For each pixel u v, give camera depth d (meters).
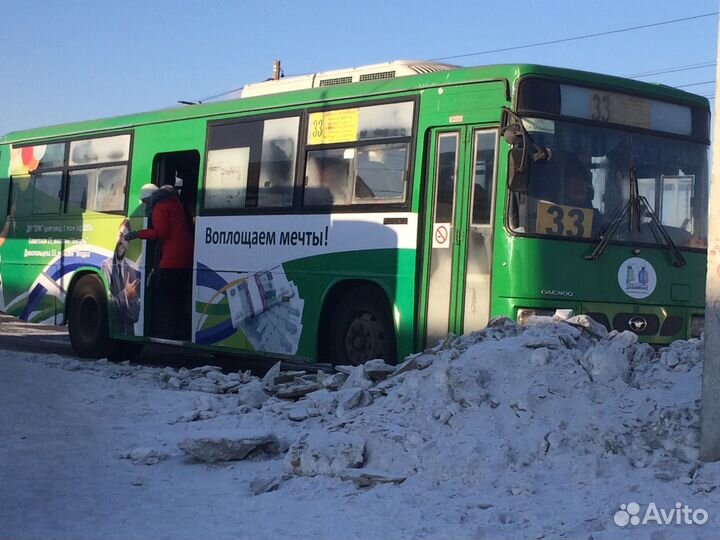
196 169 16.05
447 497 6.69
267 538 6.06
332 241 12.65
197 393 11.23
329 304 12.76
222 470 7.83
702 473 6.48
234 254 14.00
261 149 13.78
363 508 6.58
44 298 17.42
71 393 10.80
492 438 7.19
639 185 11.50
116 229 15.97
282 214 13.34
